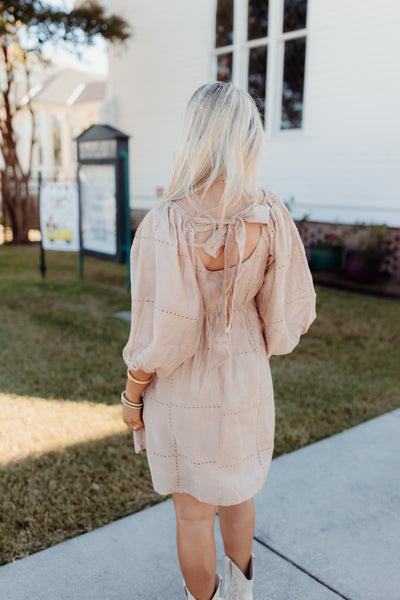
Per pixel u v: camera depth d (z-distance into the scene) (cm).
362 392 376
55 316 569
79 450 287
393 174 733
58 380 390
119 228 695
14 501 240
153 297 136
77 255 1053
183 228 131
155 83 1077
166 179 1097
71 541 214
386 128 731
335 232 799
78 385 382
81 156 749
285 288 155
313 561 205
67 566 201
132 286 139
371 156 754
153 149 1112
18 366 417
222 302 139
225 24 931
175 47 1022
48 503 238
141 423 156
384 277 734
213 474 144
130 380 146
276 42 846
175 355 135
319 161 817
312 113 814
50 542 214
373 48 726
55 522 226
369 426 322
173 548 212
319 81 797
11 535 217
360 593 189
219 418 142
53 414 333
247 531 161
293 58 840
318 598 186
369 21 724
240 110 134
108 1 1123
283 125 875
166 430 146
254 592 189
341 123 781
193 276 133
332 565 203
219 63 962
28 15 909
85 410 340
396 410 346
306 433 311
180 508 152
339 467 274
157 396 146
